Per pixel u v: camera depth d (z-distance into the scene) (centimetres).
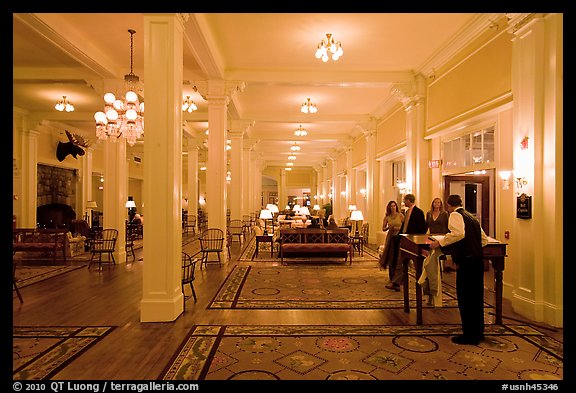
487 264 721
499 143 594
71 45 657
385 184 1238
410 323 451
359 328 432
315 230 910
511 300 546
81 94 1065
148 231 465
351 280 698
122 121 665
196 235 1662
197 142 1756
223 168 890
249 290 617
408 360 345
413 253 460
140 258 960
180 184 496
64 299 562
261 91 1031
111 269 806
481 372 321
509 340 392
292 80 872
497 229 597
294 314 487
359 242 1049
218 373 318
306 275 746
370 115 1290
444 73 754
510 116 573
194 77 876
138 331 423
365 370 324
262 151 2227
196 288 631
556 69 446
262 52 768
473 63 645
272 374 316
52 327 436
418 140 860
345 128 1570
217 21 632
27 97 1098
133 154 2041
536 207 462
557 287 439
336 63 827
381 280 699
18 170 1248
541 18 462
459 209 402
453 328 432
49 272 771
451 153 766
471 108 649
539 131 465
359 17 613
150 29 480
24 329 429
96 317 475
